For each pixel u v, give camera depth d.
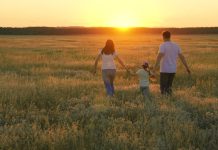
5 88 14.68
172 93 14.33
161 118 10.13
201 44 70.50
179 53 14.59
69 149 7.90
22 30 184.62
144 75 14.16
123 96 13.61
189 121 9.90
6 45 61.72
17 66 25.84
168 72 14.45
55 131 8.88
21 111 11.24
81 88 15.42
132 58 32.84
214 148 8.00
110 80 14.42
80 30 195.00
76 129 8.91
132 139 8.32
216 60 29.39
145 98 13.27
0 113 11.13
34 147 7.82
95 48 53.03
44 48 51.78
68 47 56.28
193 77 19.47
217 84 17.25
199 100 13.05
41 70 22.80
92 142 8.23
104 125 9.49
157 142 8.09
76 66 25.70
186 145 8.09
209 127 9.86
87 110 11.24
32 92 13.87
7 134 8.62
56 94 13.89
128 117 10.74
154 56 35.12
